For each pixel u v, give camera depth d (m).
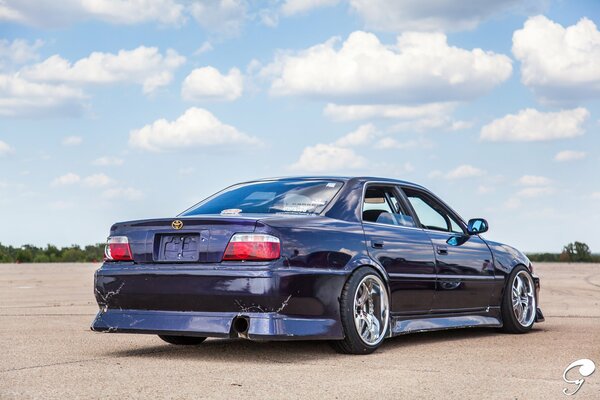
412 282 6.05
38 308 9.46
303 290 5.16
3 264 29.23
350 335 5.39
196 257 5.25
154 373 4.61
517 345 6.03
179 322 5.22
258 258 5.08
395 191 6.35
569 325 7.54
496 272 6.98
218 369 4.78
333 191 5.88
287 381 4.34
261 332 4.99
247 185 6.25
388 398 3.87
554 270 22.48
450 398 3.88
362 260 5.58
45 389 4.07
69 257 34.62
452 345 6.08
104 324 5.52
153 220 5.47
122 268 5.50
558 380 4.39
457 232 6.84
